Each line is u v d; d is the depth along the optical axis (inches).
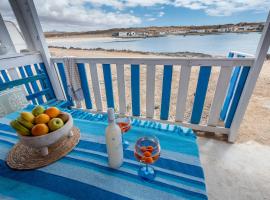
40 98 95.2
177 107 76.7
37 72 89.2
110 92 84.5
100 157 29.2
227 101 78.4
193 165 26.5
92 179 24.7
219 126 76.5
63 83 94.9
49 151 30.8
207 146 70.6
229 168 59.1
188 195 21.6
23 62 81.1
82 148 31.7
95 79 83.1
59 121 28.4
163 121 82.7
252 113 93.4
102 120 42.6
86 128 38.6
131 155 29.3
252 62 57.4
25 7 75.4
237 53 71.7
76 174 25.8
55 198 22.2
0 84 65.2
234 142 72.4
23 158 29.7
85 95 91.2
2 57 73.2
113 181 24.2
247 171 57.5
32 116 28.1
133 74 75.2
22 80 72.6
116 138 24.2
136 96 80.9
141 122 40.4
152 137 28.9
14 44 84.3
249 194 49.7
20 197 22.8
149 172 25.2
